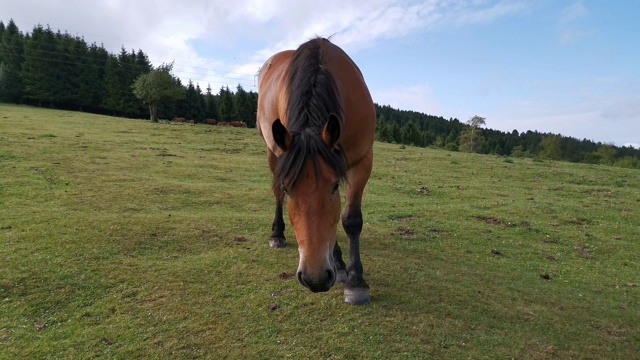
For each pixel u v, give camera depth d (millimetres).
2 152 9656
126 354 2436
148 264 3688
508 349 2623
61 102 47719
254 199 6812
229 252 4074
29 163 8633
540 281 4004
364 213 6418
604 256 5012
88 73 48438
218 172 9766
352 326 2750
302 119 2490
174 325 2738
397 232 5332
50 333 2646
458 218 6336
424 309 3053
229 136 20375
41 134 14383
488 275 3982
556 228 6113
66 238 4160
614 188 10094
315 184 2223
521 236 5609
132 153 11852
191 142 16656
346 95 2979
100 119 26188
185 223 4926
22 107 36969
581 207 7652
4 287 3139
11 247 3881
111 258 3762
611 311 3369
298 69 2795
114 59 50781
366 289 3096
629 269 4594
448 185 9648
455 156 16156
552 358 2574
